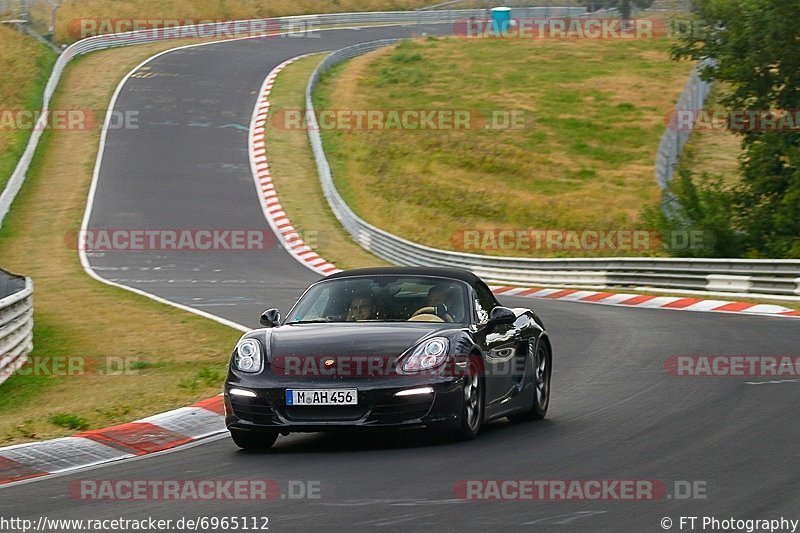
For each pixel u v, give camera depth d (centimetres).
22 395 4816
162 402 4134
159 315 7456
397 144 17712
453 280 3447
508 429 3403
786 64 10981
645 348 5384
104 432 3469
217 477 2736
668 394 3981
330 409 2966
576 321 6894
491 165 16925
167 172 15712
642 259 9362
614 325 6569
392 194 15488
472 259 11056
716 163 16562
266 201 14650
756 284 8319
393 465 2789
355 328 3188
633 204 15300
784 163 11081
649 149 18038
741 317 6825
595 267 9806
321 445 3219
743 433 3134
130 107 18950
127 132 17562
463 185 16012
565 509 2247
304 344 3091
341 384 2959
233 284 10006
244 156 16750
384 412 2952
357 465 2811
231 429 3094
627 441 3069
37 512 2402
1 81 18712
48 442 3291
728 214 11056
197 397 4206
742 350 5141
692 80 16750
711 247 10950
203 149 16938
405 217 14600
